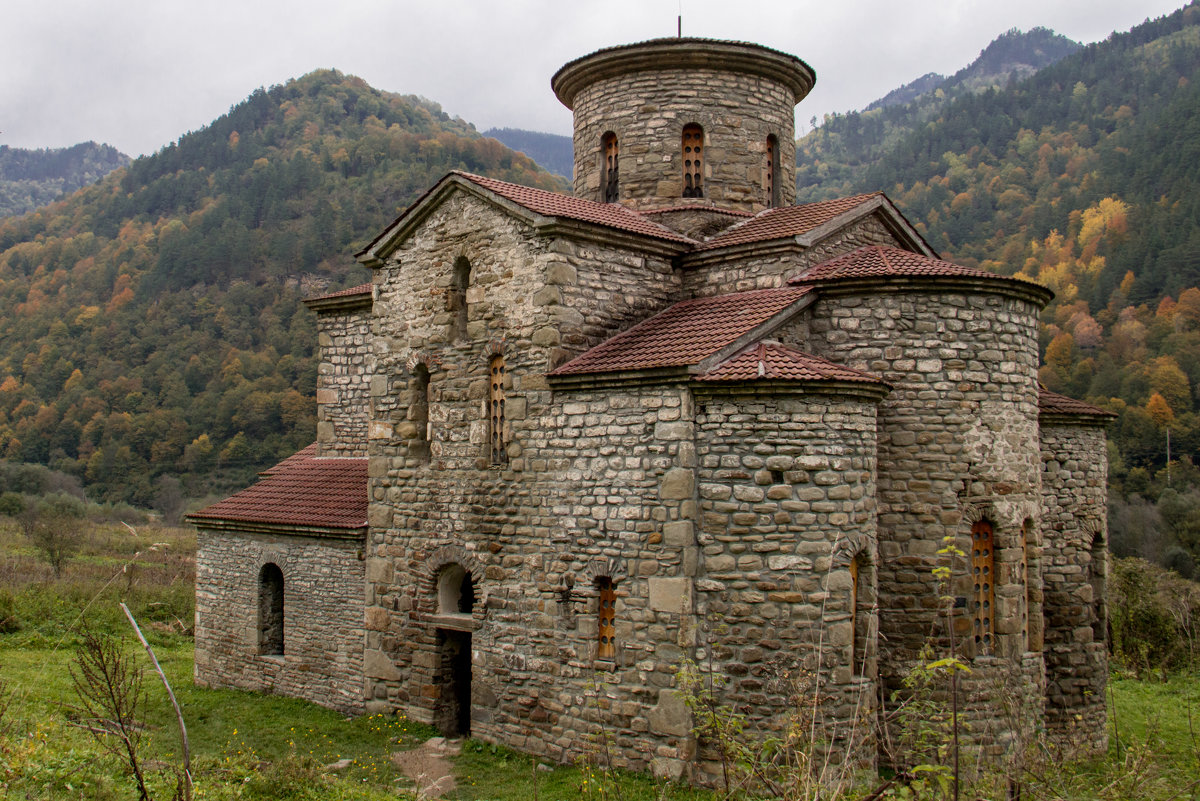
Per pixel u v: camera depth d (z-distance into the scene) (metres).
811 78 20.48
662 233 17.14
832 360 15.20
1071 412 17.84
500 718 15.73
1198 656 25.27
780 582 13.09
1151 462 56.81
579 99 20.56
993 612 14.96
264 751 15.55
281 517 19.59
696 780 13.11
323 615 18.88
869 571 13.84
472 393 16.61
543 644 15.20
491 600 15.99
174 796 7.14
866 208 17.20
